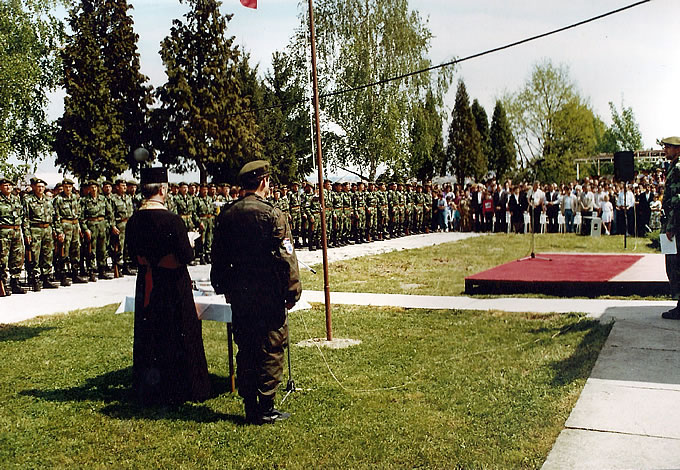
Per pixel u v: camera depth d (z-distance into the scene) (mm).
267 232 4336
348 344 6559
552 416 4113
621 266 10148
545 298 8367
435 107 21594
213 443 4094
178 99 29203
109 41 29844
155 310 4828
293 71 35031
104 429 4391
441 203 19141
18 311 9211
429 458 3627
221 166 30969
